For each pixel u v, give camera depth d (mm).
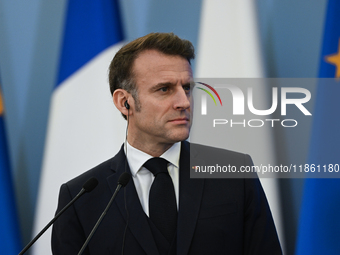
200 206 3453
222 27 5969
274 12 5879
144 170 3637
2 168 5941
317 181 5500
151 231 3330
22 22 6273
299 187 5555
